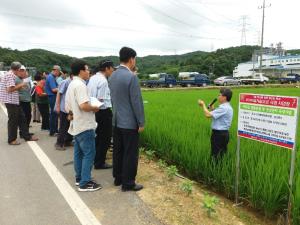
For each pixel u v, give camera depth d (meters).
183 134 7.77
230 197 5.97
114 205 5.14
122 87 5.46
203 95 25.92
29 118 10.64
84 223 4.57
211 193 6.25
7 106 9.11
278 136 4.48
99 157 7.04
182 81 50.31
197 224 4.59
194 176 6.94
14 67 9.21
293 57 89.81
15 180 6.28
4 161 7.57
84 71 5.71
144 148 8.72
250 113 4.96
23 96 10.29
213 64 93.44
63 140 8.70
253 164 5.69
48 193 5.64
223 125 6.36
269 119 4.60
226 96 6.36
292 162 4.36
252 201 5.26
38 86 11.55
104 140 7.00
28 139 9.82
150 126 8.91
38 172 6.77
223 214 5.04
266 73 93.19
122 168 5.84
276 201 4.98
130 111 5.52
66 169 6.99
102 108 6.88
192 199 5.43
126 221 4.62
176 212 4.91
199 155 6.64
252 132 4.94
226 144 6.45
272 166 5.25
